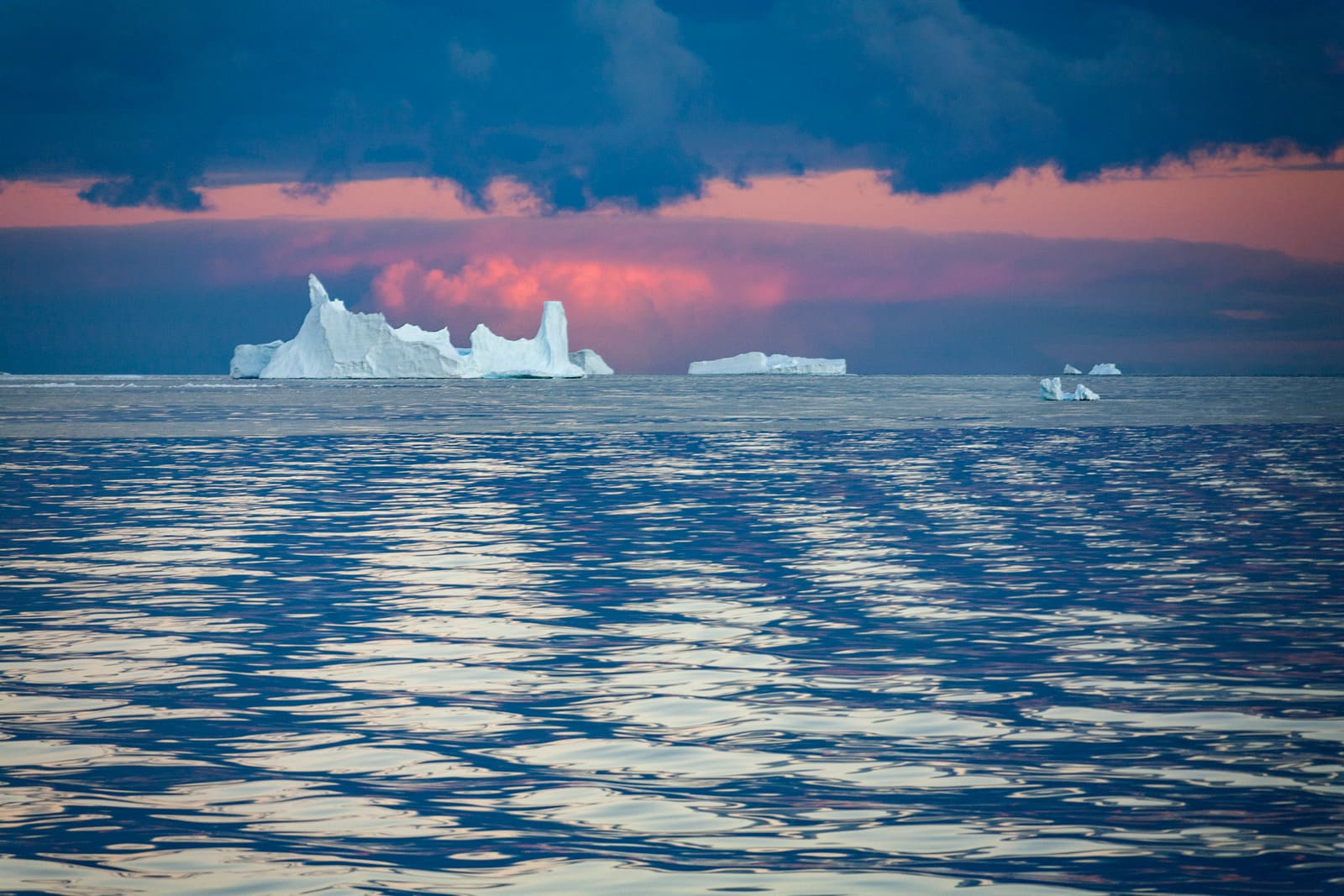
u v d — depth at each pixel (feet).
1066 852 58.65
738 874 56.24
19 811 65.26
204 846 60.13
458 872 56.65
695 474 302.25
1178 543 173.58
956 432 497.46
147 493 254.88
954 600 129.39
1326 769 71.05
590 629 115.24
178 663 101.55
